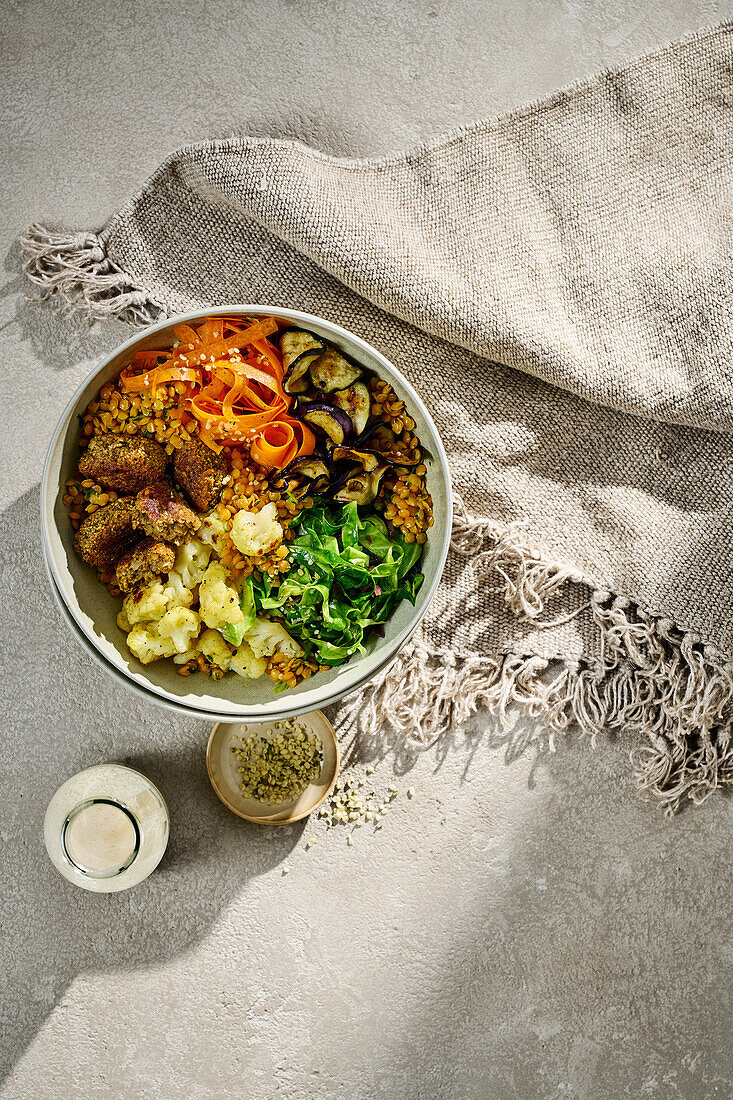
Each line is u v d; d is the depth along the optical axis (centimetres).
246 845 91
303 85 89
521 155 85
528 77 90
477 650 89
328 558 79
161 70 89
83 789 85
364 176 85
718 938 92
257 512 79
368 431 80
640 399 84
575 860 92
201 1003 91
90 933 91
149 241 86
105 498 79
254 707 80
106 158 89
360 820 91
